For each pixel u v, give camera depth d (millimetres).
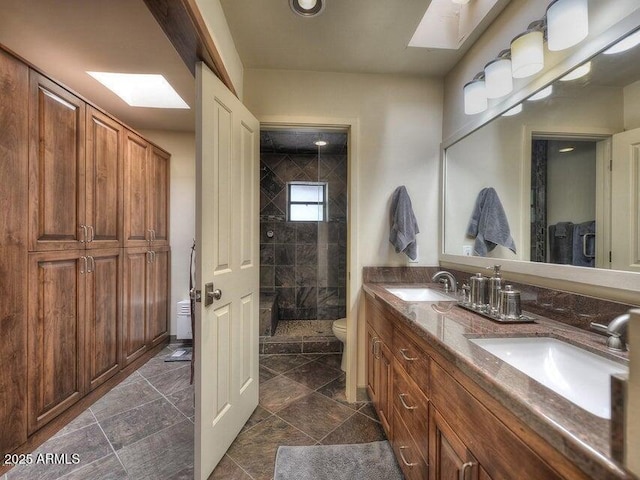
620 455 383
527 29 1202
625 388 382
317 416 1759
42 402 1505
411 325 1079
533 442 539
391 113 2006
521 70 1226
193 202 2922
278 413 1785
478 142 1640
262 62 1858
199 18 1067
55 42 1530
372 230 1998
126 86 2217
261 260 3547
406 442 1191
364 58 1820
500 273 1356
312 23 1517
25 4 1261
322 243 3504
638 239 862
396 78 2006
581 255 1040
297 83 1943
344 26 1541
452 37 1725
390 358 1415
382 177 2004
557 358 903
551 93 1172
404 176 2014
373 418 1737
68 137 1661
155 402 1879
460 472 781
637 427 371
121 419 1703
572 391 808
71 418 1686
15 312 1377
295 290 3559
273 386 2119
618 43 921
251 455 1433
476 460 716
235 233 1557
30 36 1480
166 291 2789
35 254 1472
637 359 378
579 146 1057
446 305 1341
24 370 1415
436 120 2035
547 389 586
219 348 1394
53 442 1508
